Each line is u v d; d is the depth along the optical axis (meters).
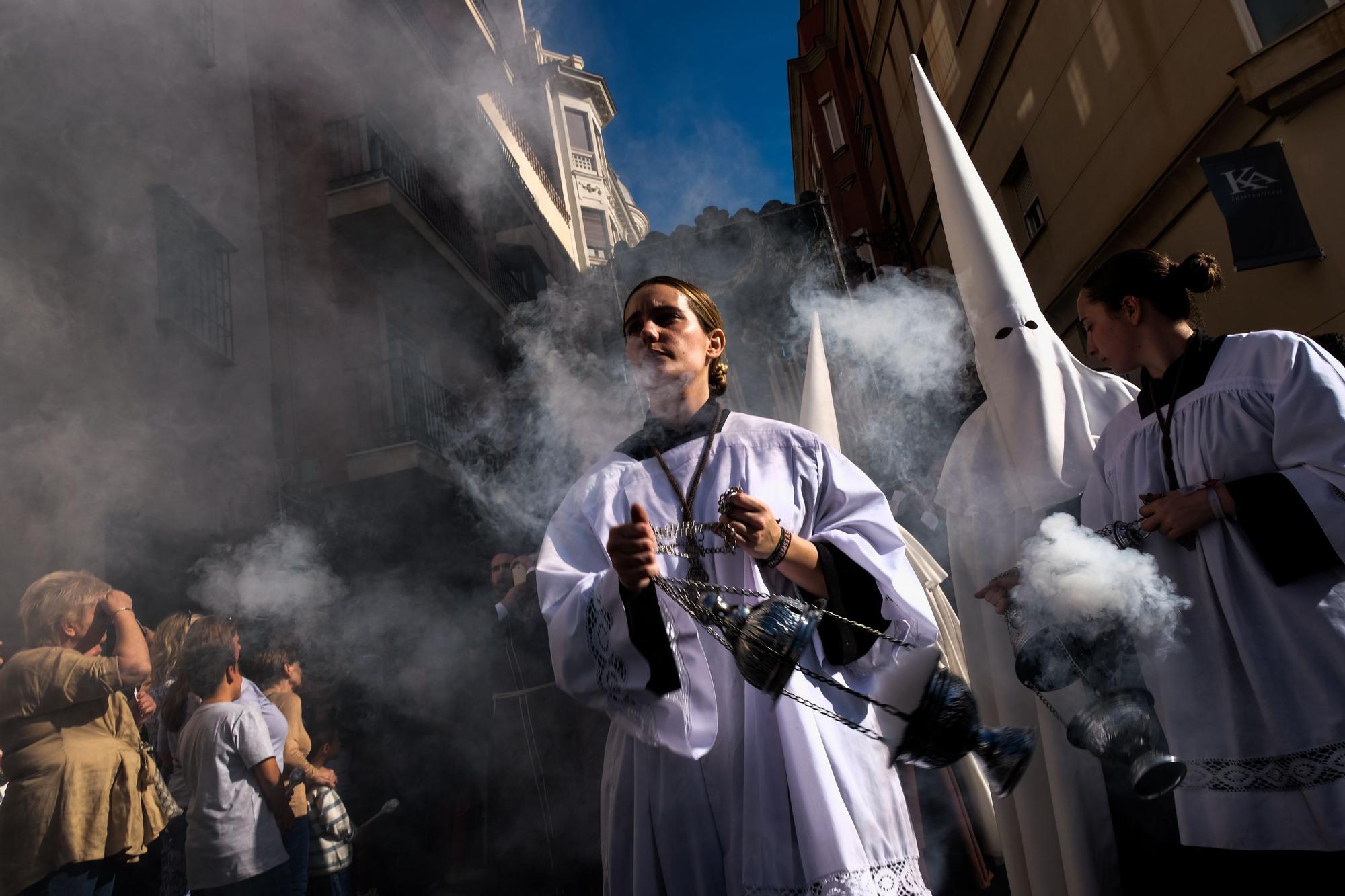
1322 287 7.01
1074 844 2.26
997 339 2.56
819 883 1.44
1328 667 1.72
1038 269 12.09
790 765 1.54
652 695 1.55
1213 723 1.85
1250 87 7.14
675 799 1.62
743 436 1.85
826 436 3.32
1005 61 11.93
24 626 3.34
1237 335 2.08
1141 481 2.12
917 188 15.81
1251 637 1.80
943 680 1.46
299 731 4.34
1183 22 8.13
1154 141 8.88
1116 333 2.20
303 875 3.66
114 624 3.31
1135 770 1.62
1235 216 7.11
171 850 3.66
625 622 1.57
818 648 1.61
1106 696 1.74
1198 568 1.92
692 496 1.78
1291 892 1.77
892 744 1.47
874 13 17.42
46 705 3.13
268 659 4.57
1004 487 2.63
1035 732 1.49
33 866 2.98
